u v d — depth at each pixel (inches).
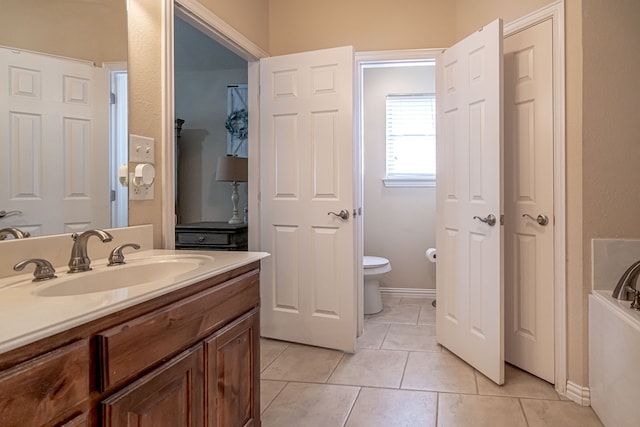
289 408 82.6
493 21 99.0
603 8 82.5
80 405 35.0
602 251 83.1
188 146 169.3
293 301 119.1
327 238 114.2
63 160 58.3
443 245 115.2
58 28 57.8
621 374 69.1
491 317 93.8
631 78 82.0
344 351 112.5
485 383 93.1
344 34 123.1
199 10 89.6
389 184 172.2
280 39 127.1
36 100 54.7
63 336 33.5
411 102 171.6
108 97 66.0
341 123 111.7
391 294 173.8
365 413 80.6
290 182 118.6
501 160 91.1
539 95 93.0
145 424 41.8
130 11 70.3
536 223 94.6
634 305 70.4
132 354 39.9
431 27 118.6
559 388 88.7
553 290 91.0
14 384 29.5
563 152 87.2
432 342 119.8
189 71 168.2
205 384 52.9
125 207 69.2
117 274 56.3
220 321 56.5
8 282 46.8
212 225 147.4
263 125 122.0
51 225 56.4
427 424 76.7
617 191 83.0
